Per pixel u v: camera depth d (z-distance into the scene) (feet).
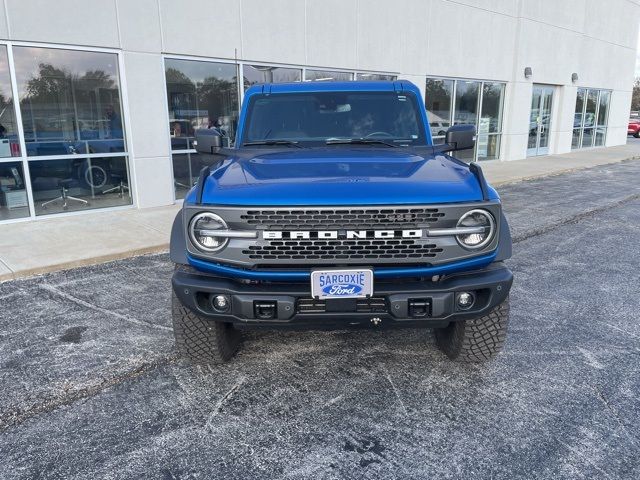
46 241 22.63
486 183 9.95
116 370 11.75
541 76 62.64
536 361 12.12
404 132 13.61
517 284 17.80
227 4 31.63
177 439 9.31
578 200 35.27
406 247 9.23
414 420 9.82
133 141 29.27
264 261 9.29
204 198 9.58
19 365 12.02
